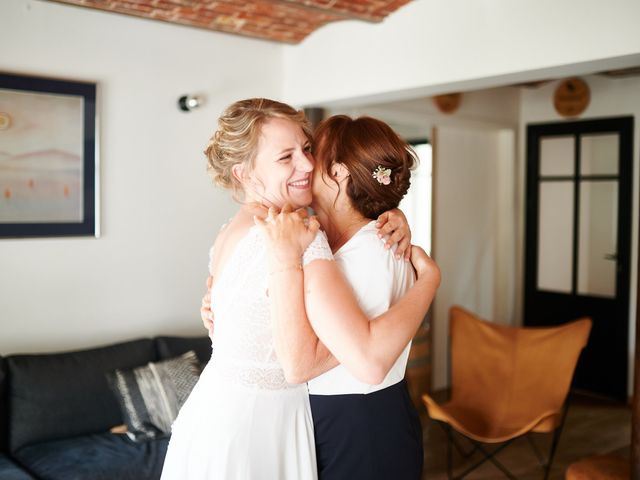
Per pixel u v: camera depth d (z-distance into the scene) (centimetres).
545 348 414
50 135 383
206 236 456
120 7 385
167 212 437
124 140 415
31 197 378
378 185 152
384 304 143
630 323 575
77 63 393
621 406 564
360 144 151
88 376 356
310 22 436
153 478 308
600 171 595
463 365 436
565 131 616
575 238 611
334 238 158
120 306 419
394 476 149
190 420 152
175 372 365
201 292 456
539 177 640
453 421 384
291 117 146
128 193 418
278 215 135
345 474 148
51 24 382
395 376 153
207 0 379
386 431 148
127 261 420
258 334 143
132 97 417
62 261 393
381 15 412
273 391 145
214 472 144
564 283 623
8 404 338
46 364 350
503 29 357
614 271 587
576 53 328
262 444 144
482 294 643
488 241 647
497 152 653
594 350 599
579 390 609
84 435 349
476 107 606
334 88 455
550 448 458
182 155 442
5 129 367
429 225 588
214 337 155
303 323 132
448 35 383
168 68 432
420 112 554
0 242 370
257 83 479
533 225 642
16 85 369
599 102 593
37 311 386
